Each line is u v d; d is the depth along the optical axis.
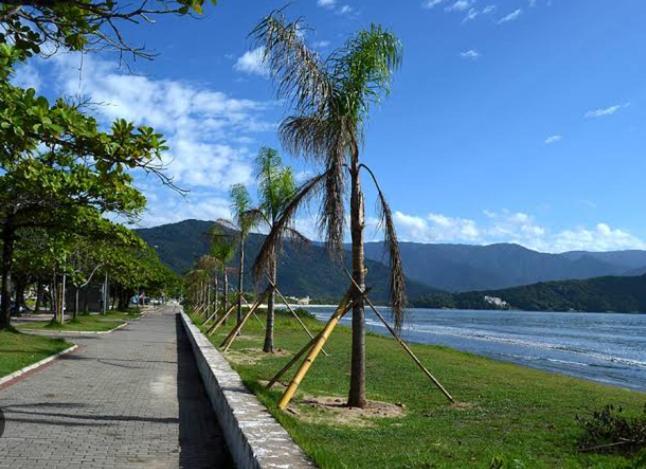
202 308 51.09
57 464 6.00
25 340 17.86
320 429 7.98
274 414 6.69
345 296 9.94
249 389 8.36
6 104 6.06
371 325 63.97
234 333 18.98
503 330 65.25
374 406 10.02
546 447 7.62
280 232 10.69
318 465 4.76
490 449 7.23
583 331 67.31
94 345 20.58
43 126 6.00
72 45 5.97
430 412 9.99
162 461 6.26
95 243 24.56
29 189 14.24
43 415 8.31
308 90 9.17
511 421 9.34
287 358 17.98
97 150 6.39
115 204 15.99
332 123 9.20
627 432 7.63
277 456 4.93
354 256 9.95
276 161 20.08
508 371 18.02
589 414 10.21
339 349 22.86
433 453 6.89
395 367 16.80
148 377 12.80
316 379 13.35
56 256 21.72
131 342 22.61
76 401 9.52
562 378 17.30
